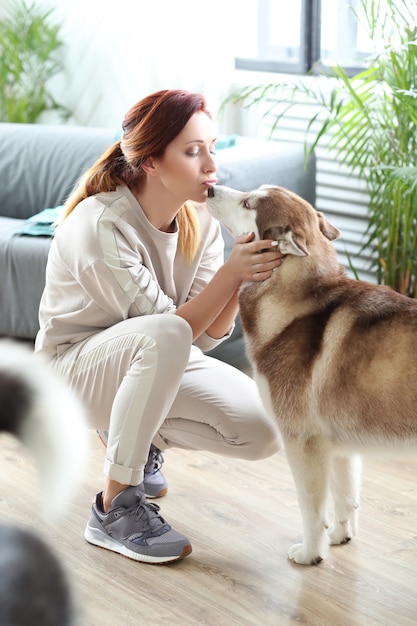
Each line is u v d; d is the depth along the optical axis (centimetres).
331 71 415
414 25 324
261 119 418
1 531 85
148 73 461
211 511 223
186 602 182
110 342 199
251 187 327
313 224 190
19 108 495
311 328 185
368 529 214
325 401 183
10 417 78
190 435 213
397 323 178
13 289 333
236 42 443
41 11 500
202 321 199
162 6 438
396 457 183
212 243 225
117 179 204
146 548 196
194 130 193
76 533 210
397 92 314
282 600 183
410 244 343
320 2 417
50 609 82
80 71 499
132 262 197
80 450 78
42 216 347
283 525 216
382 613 178
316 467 189
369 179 352
